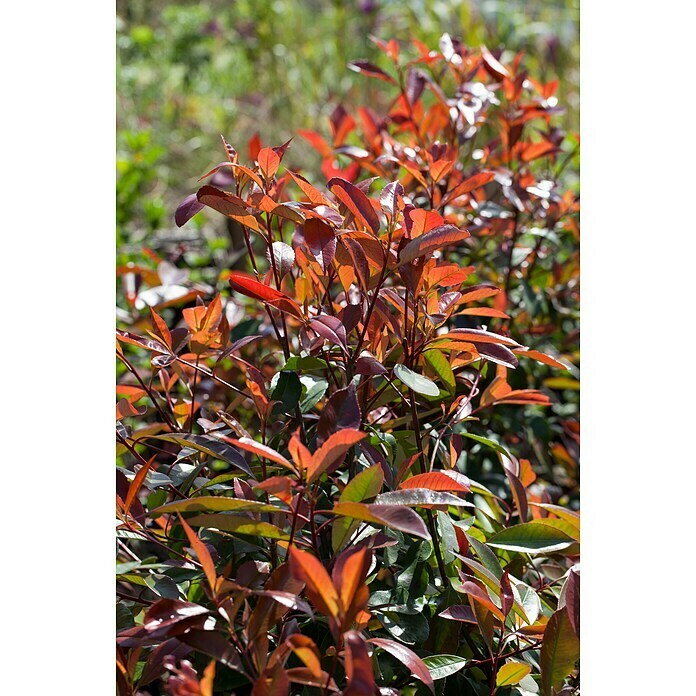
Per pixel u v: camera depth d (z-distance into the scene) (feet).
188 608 3.04
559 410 7.29
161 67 19.13
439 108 6.81
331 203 3.79
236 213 3.67
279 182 4.23
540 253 7.39
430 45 14.98
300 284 4.19
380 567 3.79
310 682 2.80
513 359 3.85
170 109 17.48
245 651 3.05
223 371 5.89
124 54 19.02
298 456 2.97
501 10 15.56
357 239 3.64
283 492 3.02
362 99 15.87
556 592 4.43
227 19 20.51
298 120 16.80
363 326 3.92
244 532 3.15
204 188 3.60
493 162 6.64
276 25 18.72
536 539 3.81
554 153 6.77
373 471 3.08
